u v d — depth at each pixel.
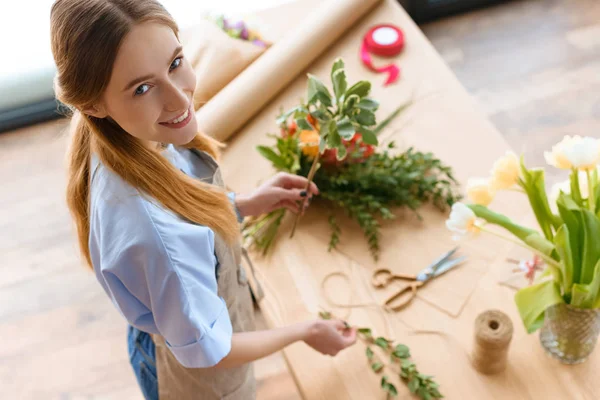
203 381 1.12
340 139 1.08
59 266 2.06
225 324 0.93
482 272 1.20
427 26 2.53
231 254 1.00
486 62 2.37
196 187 0.91
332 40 1.63
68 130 0.97
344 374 1.11
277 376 1.77
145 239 0.81
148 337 1.18
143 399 1.79
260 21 1.77
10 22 2.21
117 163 0.83
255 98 1.52
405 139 1.43
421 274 1.21
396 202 1.33
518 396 1.05
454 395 1.07
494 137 1.41
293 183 1.26
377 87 1.55
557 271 1.00
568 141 0.95
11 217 2.19
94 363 1.86
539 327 1.02
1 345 1.91
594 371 1.07
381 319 1.17
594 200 0.99
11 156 2.36
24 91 2.33
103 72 0.71
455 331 1.14
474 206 1.02
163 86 0.76
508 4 2.52
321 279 1.24
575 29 2.41
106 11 0.69
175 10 2.24
